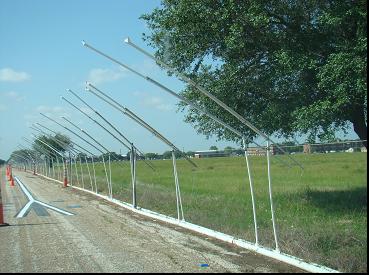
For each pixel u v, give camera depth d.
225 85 13.33
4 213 18.22
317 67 11.37
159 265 8.77
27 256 9.90
